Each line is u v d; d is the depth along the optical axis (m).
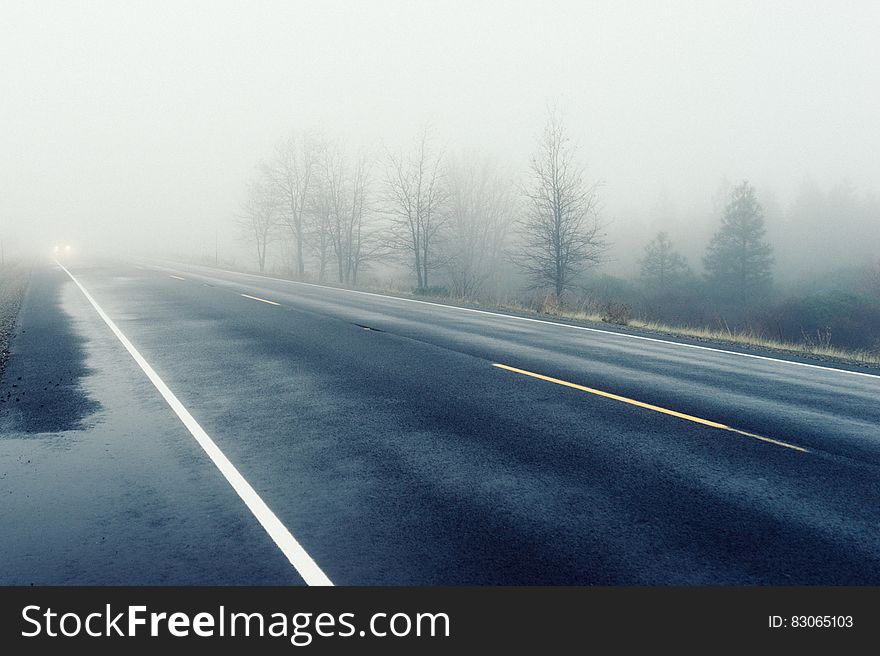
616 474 4.75
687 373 8.92
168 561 3.46
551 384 7.95
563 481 4.60
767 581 3.26
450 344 11.25
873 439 5.69
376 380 8.14
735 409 6.78
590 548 3.57
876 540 3.69
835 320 37.59
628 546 3.59
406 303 20.02
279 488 4.48
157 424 6.14
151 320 14.50
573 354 10.41
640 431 5.89
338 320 14.67
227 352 10.27
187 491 4.43
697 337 14.10
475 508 4.11
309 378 8.26
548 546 3.60
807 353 12.09
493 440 5.59
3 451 5.35
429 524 3.88
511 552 3.53
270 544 3.64
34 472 4.83
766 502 4.22
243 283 28.11
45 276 34.16
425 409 6.68
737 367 9.57
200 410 6.66
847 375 9.11
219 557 3.50
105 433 5.84
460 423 6.13
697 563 3.41
